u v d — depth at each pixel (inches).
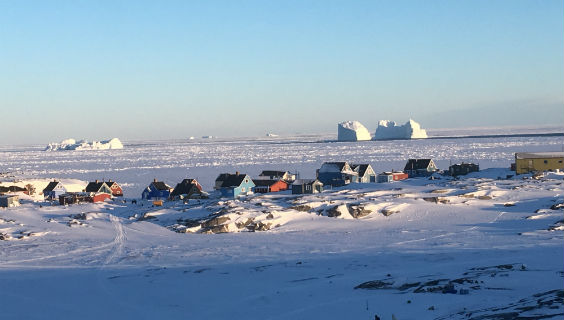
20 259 2367.1
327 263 2068.2
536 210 3115.2
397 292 1544.0
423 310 1333.7
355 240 2591.0
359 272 1881.2
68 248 2591.0
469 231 2714.1
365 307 1407.5
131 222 3275.1
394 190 3868.1
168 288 1782.7
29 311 1556.3
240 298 1615.4
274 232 2893.7
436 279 1663.4
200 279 1892.2
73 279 1950.1
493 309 1289.4
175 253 2411.4
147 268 2116.1
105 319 1465.3
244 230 2982.3
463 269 1801.2
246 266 2079.2
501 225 2827.3
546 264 1790.1
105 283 1878.7
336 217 3181.6
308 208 3348.9
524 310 1253.7
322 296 1568.7
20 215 3577.8
